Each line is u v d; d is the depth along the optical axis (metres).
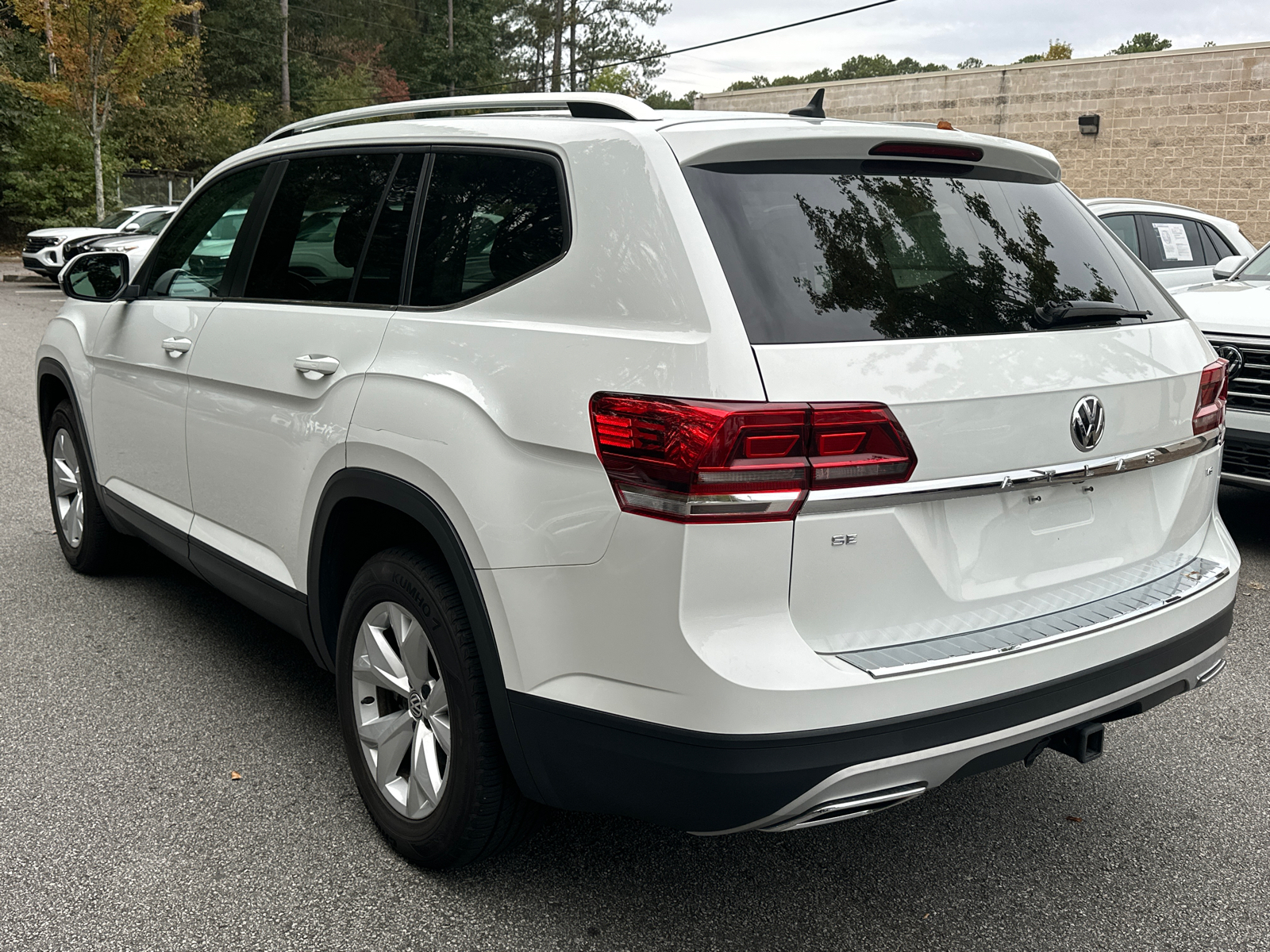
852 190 2.35
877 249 2.28
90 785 3.17
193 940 2.48
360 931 2.53
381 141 3.06
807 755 2.03
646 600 2.07
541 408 2.26
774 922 2.61
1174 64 20.95
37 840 2.87
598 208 2.33
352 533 2.97
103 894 2.64
